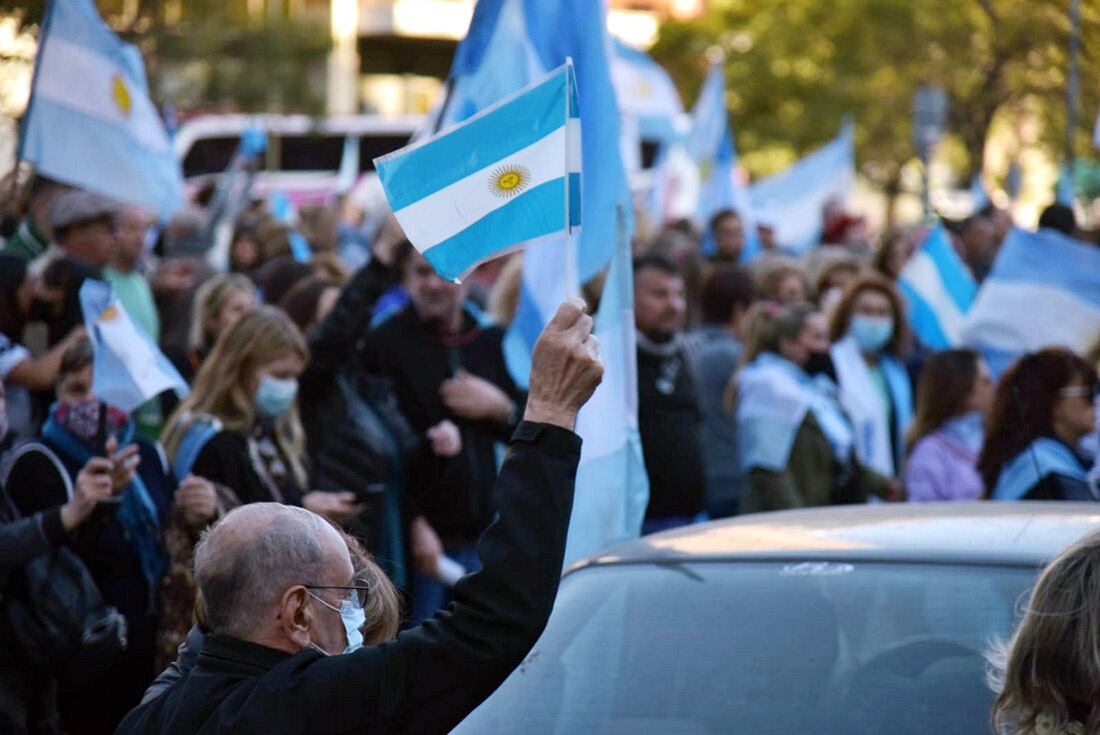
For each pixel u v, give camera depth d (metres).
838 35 32.28
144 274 12.07
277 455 6.57
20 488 5.79
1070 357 6.99
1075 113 15.40
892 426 9.55
